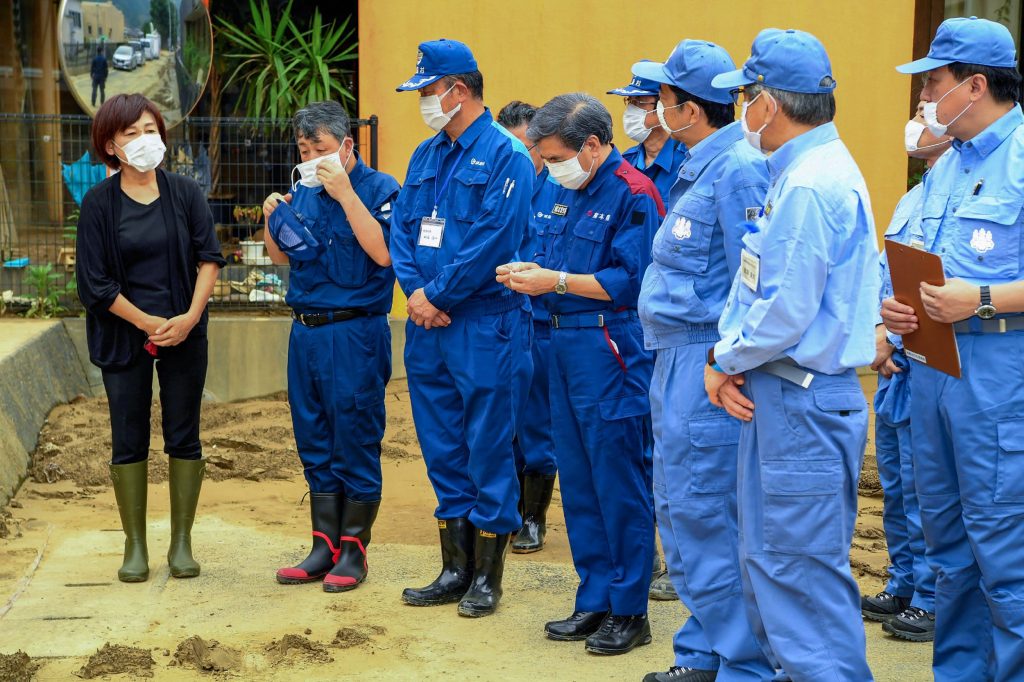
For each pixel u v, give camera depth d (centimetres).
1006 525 336
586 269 410
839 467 311
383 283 487
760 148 324
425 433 468
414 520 590
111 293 470
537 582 496
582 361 406
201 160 916
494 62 906
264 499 626
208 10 902
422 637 429
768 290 304
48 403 736
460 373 448
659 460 368
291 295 490
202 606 460
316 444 493
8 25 931
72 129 918
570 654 412
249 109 968
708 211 350
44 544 526
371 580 496
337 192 466
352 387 479
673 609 464
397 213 470
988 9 1093
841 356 309
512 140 448
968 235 342
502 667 400
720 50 360
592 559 426
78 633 428
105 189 477
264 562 517
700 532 355
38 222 884
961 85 342
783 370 311
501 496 450
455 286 435
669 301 355
